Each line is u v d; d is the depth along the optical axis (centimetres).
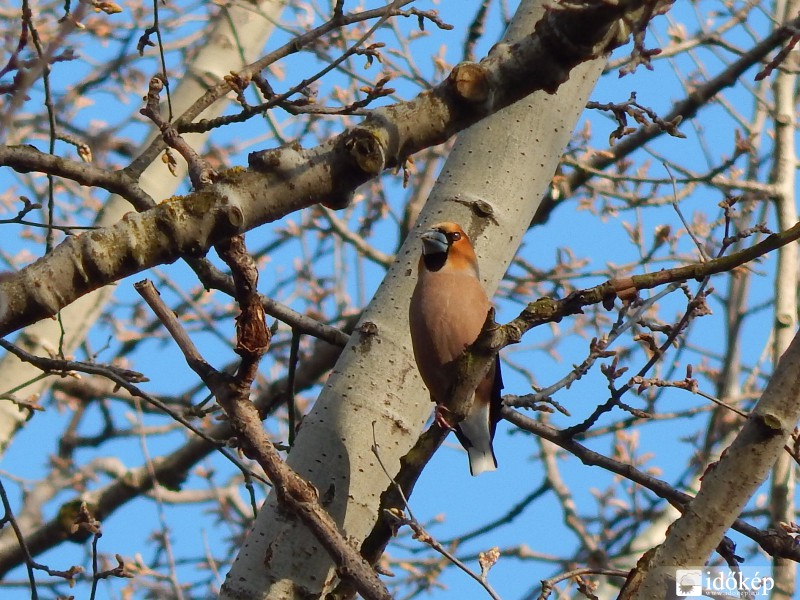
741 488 584
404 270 822
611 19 505
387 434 759
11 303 499
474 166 841
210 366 626
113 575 831
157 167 1240
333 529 609
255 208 530
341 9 714
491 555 673
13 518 865
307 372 1446
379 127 532
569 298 652
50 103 778
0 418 1234
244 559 725
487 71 535
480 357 664
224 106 1304
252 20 1327
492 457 905
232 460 852
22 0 650
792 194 1501
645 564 614
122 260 515
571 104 845
